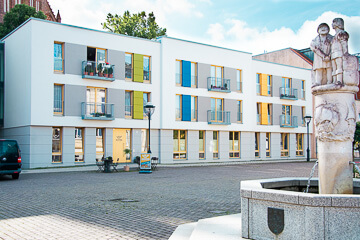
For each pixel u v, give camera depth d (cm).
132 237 625
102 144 2620
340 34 660
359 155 4112
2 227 693
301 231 500
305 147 3938
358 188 732
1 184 1456
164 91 2867
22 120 2417
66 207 908
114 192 1198
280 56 4322
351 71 654
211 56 3153
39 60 2355
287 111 3819
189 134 3011
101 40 2611
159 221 749
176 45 2952
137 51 2780
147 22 4441
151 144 2827
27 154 2333
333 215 484
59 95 2456
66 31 2464
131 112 2756
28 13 3797
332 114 656
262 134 3569
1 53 2748
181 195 1127
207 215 811
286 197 511
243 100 3366
